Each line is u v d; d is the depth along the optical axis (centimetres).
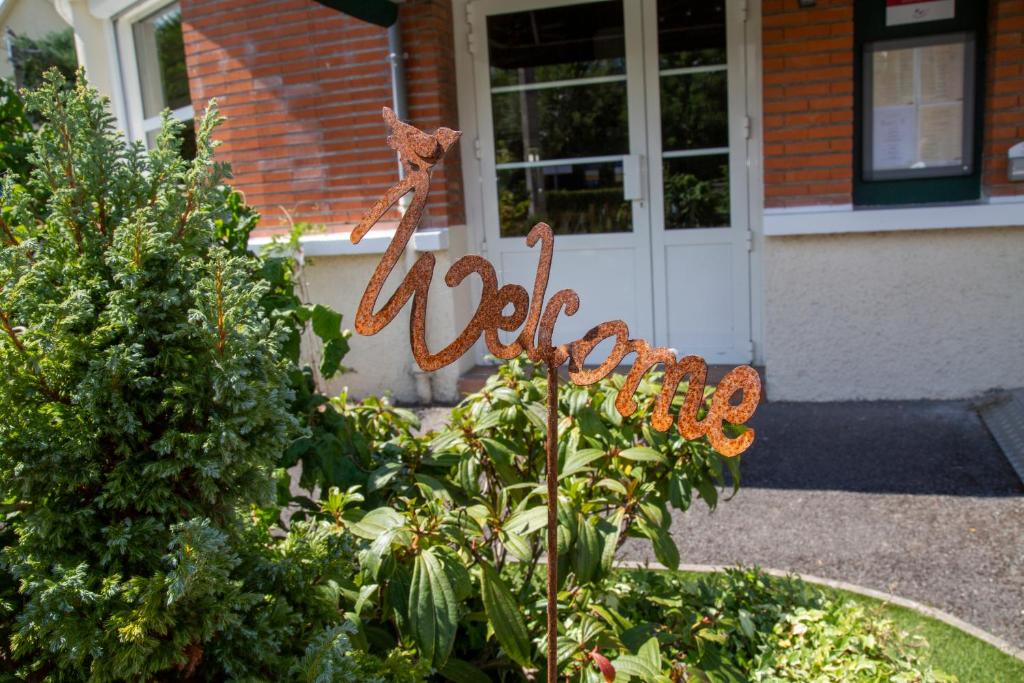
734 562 382
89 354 170
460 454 263
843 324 571
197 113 679
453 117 646
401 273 634
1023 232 538
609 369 175
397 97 605
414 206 170
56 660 165
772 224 561
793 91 550
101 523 173
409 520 217
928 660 295
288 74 641
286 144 650
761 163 610
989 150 539
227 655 173
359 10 550
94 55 788
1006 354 551
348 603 222
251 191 664
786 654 259
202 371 177
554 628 186
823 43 541
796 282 573
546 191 657
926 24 550
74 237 180
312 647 174
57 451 167
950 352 559
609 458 250
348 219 645
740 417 167
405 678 190
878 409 559
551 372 179
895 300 561
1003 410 525
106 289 177
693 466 263
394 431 306
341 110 632
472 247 672
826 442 514
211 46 661
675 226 636
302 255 595
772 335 582
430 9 602
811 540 399
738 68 606
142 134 800
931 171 566
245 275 185
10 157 271
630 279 649
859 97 567
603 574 220
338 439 270
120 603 163
